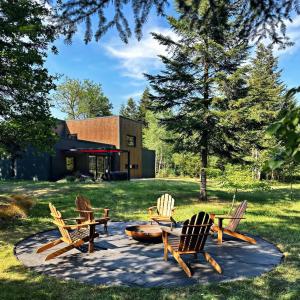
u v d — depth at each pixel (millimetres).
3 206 8805
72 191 14570
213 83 11859
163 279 4434
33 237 6738
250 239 6477
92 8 3590
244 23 3936
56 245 6152
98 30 3809
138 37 3846
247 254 5676
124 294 3939
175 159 32312
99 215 9625
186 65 11969
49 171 21109
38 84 9766
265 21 3873
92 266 4949
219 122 11445
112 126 26500
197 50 11047
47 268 4855
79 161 23656
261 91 11820
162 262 5148
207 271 4758
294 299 3787
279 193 16703
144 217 9375
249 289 4094
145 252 5684
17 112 10250
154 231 6820
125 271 4734
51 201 11742
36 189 15203
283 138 1467
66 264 5043
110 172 23062
